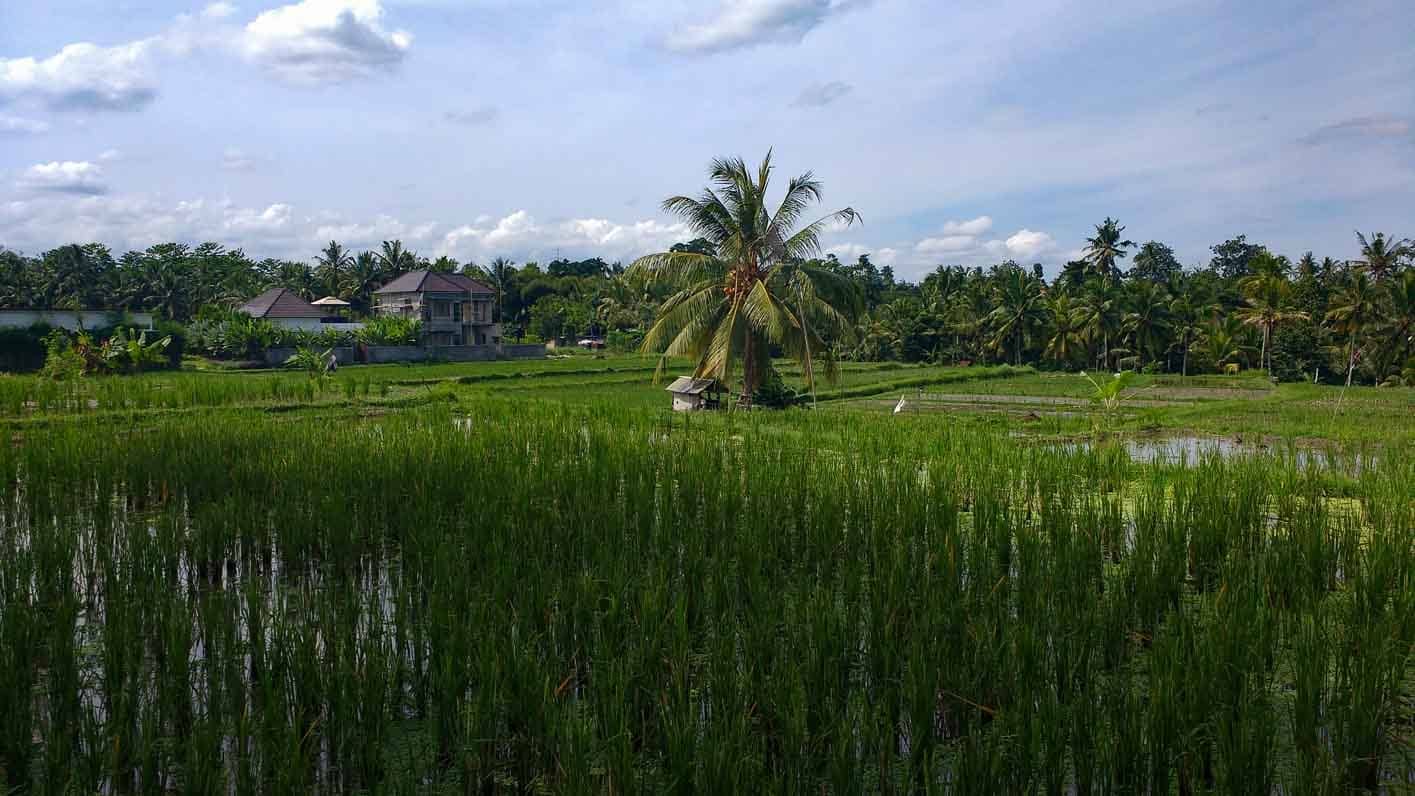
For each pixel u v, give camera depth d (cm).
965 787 468
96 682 642
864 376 5522
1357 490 1302
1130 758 498
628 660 607
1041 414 3188
